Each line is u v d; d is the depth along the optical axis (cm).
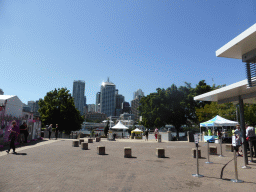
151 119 5053
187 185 567
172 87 4984
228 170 769
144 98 5734
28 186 526
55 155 1062
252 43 789
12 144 1072
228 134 2372
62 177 624
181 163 914
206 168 805
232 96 1081
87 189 513
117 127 3294
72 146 1523
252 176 674
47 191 490
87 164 843
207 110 3797
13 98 1525
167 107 4794
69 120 4247
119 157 1061
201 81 4856
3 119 1373
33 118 2000
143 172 719
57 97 4378
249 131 1002
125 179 618
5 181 566
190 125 5544
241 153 1147
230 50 860
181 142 2323
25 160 890
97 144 1845
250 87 798
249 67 848
